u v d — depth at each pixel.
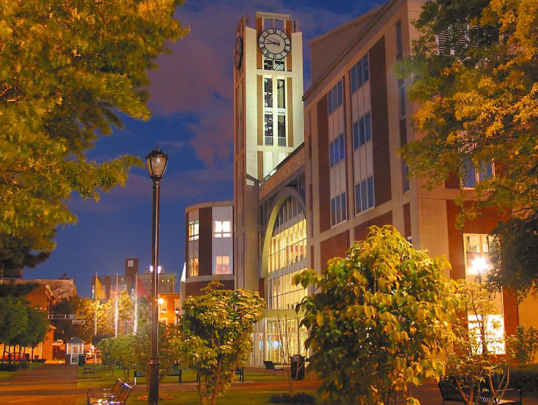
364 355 6.97
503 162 19.94
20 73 10.11
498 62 19.95
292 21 80.19
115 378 39.03
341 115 45.84
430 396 21.95
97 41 11.87
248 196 73.44
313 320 7.05
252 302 17.08
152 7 12.55
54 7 10.88
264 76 77.38
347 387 6.98
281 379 33.84
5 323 57.38
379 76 39.81
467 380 14.57
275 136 76.00
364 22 45.62
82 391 28.53
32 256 25.09
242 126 77.38
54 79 10.74
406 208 35.81
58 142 10.75
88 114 14.37
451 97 20.09
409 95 21.70
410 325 6.98
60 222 10.34
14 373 50.38
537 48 17.33
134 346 25.38
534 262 22.61
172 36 13.29
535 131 18.17
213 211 95.31
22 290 29.84
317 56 51.75
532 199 19.19
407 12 36.41
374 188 39.91
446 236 34.09
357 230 42.06
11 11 9.43
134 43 12.81
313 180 50.38
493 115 19.00
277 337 50.31
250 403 20.23
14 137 9.20
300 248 60.16
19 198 10.01
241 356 16.89
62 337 121.25
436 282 7.23
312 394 22.45
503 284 23.61
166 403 20.70
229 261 93.56
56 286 138.88
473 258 34.19
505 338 16.06
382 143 39.09
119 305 108.06
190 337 16.30
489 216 34.84
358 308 6.77
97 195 12.45
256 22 79.25
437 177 21.73
